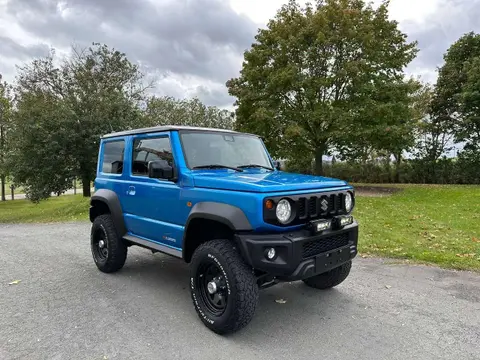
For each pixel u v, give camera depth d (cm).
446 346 300
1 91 2419
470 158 2202
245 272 304
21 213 1848
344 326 337
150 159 416
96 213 536
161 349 293
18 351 289
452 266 526
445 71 2278
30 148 1695
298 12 1780
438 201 1305
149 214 416
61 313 365
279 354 286
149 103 2298
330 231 328
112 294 420
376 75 1736
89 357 280
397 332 325
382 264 545
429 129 2292
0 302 396
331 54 1680
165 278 479
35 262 577
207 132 412
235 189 311
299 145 1853
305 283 451
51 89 2056
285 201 298
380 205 1202
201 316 334
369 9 1773
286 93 1773
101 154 530
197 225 349
